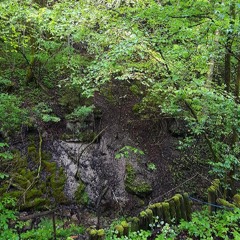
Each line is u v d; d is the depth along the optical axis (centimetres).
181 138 791
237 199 486
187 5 424
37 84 859
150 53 540
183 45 509
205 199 677
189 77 527
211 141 568
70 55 774
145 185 693
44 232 534
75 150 731
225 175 579
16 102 727
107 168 725
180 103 561
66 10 557
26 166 676
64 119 785
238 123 486
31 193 635
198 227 411
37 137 735
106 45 583
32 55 835
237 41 495
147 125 803
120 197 686
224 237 393
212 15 420
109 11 516
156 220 406
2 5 594
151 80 593
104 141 762
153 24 479
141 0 484
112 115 820
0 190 618
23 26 661
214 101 486
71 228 580
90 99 833
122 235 373
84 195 679
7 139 699
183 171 738
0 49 890
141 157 742
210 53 482
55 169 692
